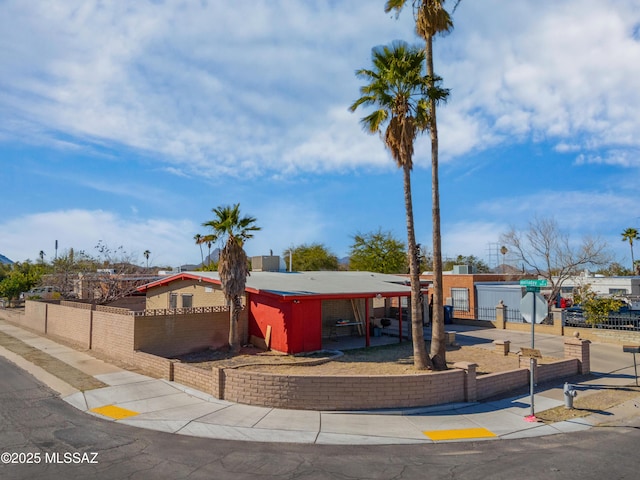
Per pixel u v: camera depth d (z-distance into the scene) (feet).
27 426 31.24
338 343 70.08
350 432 30.81
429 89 47.52
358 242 147.23
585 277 123.34
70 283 116.26
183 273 76.79
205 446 28.02
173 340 58.08
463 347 67.72
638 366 54.95
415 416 34.50
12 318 101.09
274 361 54.85
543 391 42.32
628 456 27.25
